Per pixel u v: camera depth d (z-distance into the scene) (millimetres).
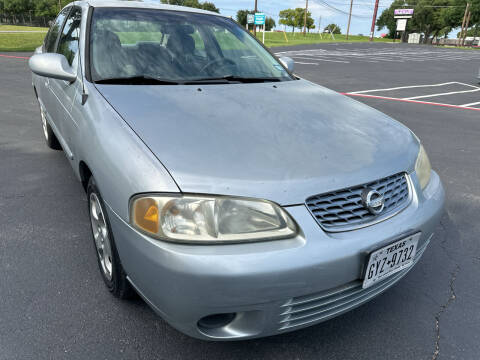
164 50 2402
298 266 1316
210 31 2742
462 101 8297
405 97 8586
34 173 3455
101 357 1604
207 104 1894
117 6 2609
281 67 2830
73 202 2943
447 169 4070
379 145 1733
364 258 1431
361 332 1815
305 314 1458
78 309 1861
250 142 1561
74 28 2682
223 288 1274
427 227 1694
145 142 1497
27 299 1915
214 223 1313
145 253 1342
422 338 1798
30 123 5129
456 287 2178
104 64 2184
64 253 2311
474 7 57781
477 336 1825
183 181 1337
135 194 1375
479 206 3215
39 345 1646
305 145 1598
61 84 2500
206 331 1421
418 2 66375
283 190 1375
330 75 12031
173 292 1312
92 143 1705
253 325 1395
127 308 1878
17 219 2672
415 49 33156
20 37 23328
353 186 1482
